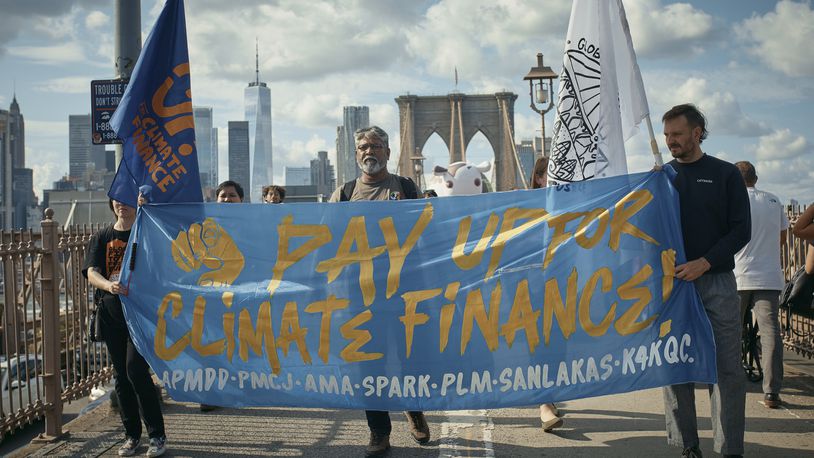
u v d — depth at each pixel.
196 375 4.24
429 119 103.75
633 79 4.19
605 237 4.06
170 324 4.26
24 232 5.10
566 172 4.21
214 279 4.27
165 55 4.35
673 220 4.01
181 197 4.38
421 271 4.16
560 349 4.04
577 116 4.22
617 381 3.99
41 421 7.93
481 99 103.88
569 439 4.67
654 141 4.11
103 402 6.15
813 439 4.46
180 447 4.62
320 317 4.19
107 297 4.50
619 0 4.21
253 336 4.21
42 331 5.02
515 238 4.12
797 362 6.93
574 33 4.23
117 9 6.95
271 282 4.24
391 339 4.14
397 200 4.23
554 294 4.07
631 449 4.41
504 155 98.56
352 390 4.14
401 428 5.04
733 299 3.91
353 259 4.21
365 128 4.68
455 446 4.56
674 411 3.98
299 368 4.18
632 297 4.01
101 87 6.75
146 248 4.32
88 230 6.31
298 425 5.16
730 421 3.86
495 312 4.09
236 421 5.29
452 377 4.09
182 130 4.38
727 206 3.96
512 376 4.06
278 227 4.27
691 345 3.94
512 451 4.44
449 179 18.91
